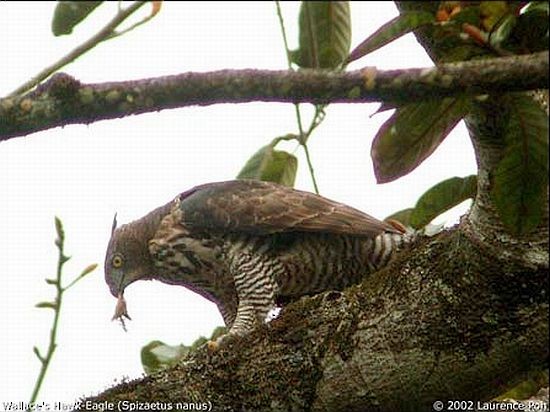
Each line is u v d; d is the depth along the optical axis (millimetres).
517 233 8141
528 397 11859
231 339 10586
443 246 9562
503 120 8062
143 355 13305
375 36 7887
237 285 14156
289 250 14070
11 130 7734
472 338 9453
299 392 10109
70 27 8203
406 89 7406
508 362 9516
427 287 9562
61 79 7652
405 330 9680
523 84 7293
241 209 14094
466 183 10602
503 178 7953
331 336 10031
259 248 14133
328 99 7512
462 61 7754
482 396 9828
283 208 13977
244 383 10242
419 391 9781
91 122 7789
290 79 7469
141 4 8367
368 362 9844
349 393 9969
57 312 7953
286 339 10219
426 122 8391
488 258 9117
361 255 13906
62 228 7996
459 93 7406
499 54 7754
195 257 14617
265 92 7512
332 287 14250
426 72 7371
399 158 8633
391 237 13781
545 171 7836
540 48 7816
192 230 14477
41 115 7672
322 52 13477
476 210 9047
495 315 9305
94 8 8133
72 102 7660
